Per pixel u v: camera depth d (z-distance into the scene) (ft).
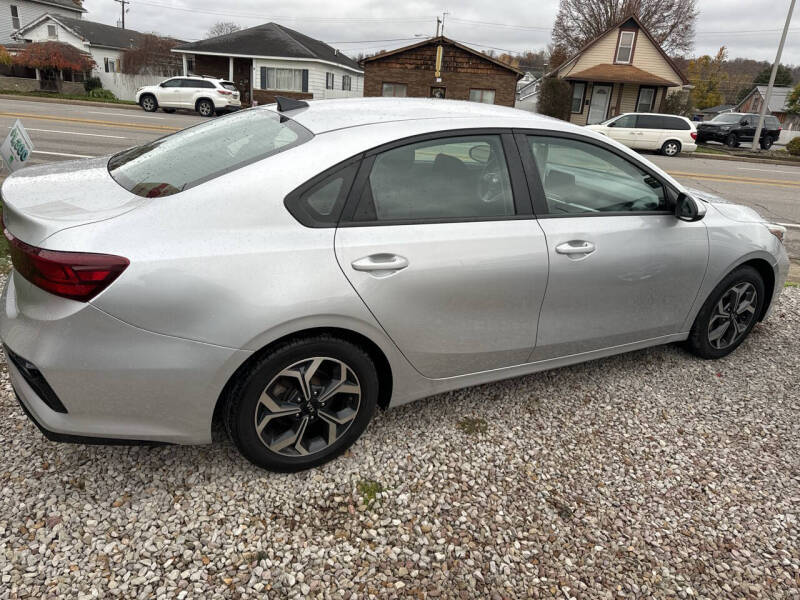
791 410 10.43
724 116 93.45
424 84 90.07
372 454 8.44
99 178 7.62
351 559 6.68
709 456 9.01
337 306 6.98
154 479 7.58
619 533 7.36
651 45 95.96
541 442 9.05
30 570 6.16
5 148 16.80
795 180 51.83
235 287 6.44
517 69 87.35
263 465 7.54
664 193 10.08
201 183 6.79
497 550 6.97
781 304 15.67
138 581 6.15
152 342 6.26
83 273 5.90
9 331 6.55
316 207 7.06
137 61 111.34
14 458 7.75
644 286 9.95
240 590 6.17
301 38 114.52
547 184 8.96
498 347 8.82
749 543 7.35
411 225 7.66
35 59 103.40
